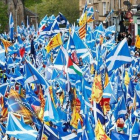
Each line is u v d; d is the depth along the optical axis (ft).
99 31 227.61
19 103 107.86
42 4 611.47
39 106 124.77
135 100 118.42
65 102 126.31
